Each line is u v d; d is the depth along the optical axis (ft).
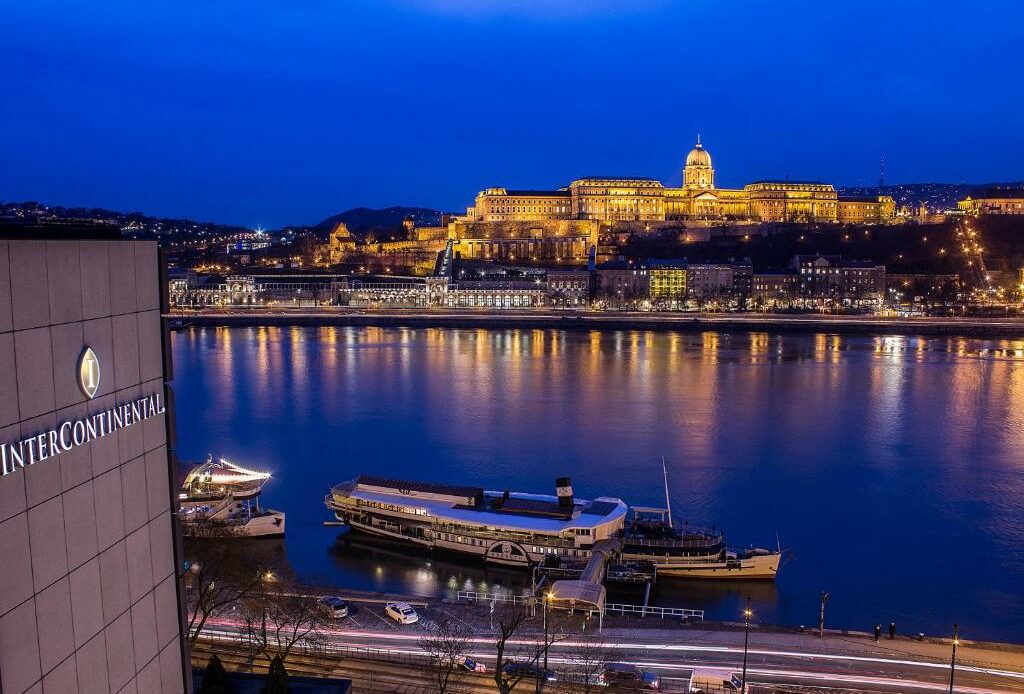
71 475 109.50
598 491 436.76
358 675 210.18
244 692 175.01
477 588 312.29
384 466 485.56
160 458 132.77
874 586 320.91
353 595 278.87
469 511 354.54
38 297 103.09
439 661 204.23
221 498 380.58
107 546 117.91
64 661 108.37
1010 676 221.66
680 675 216.95
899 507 415.85
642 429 576.61
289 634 235.81
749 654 231.71
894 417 621.31
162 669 133.80
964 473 474.90
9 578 98.02
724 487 446.19
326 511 407.23
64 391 108.17
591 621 257.14
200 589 231.50
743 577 326.03
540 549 333.42
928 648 240.12
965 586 321.11
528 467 481.87
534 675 207.31
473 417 615.16
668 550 328.29
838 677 217.77
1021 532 381.40
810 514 405.59
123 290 121.70
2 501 96.68
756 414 629.10
